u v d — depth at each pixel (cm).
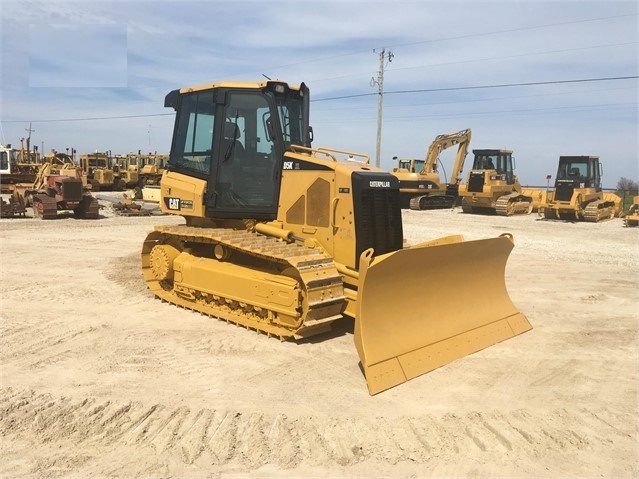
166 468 388
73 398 493
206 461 398
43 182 2359
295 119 786
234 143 768
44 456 400
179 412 470
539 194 3092
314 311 628
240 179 769
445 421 465
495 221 2497
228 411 474
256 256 706
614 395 533
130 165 4309
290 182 732
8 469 382
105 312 782
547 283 1061
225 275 741
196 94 820
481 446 428
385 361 546
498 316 714
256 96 752
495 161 2995
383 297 570
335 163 697
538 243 1680
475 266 691
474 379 562
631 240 1789
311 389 526
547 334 727
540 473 395
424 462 405
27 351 616
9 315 757
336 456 409
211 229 796
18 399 488
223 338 673
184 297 828
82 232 1684
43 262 1155
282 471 388
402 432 445
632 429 463
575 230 2128
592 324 781
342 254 683
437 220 2488
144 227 1852
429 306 625
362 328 548
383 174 703
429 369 577
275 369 575
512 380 564
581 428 462
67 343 645
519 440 439
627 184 3694
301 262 628
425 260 602
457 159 3509
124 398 495
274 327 684
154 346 639
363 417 469
